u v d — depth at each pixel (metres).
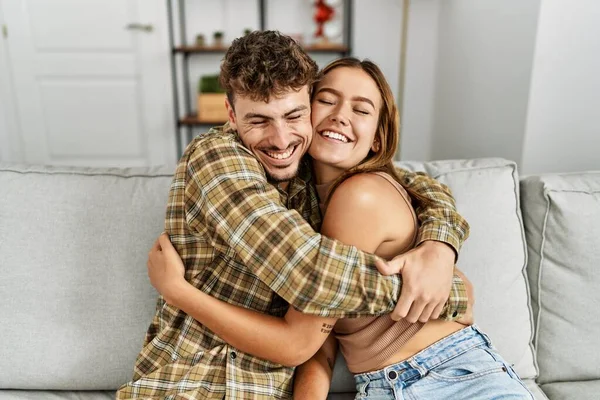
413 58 3.41
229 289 0.88
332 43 3.35
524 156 2.08
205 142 0.86
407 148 3.59
